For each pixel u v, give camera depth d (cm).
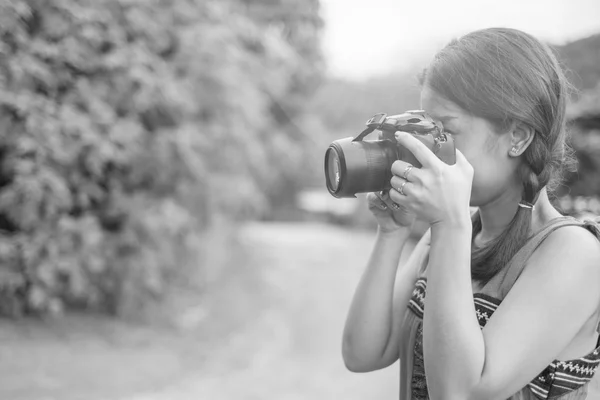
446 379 99
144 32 491
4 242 450
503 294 109
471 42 109
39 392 348
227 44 535
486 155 108
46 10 415
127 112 494
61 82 448
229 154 572
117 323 504
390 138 113
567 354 105
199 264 601
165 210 515
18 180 419
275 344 516
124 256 520
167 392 380
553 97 106
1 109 410
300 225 1522
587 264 101
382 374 462
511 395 101
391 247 131
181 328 518
